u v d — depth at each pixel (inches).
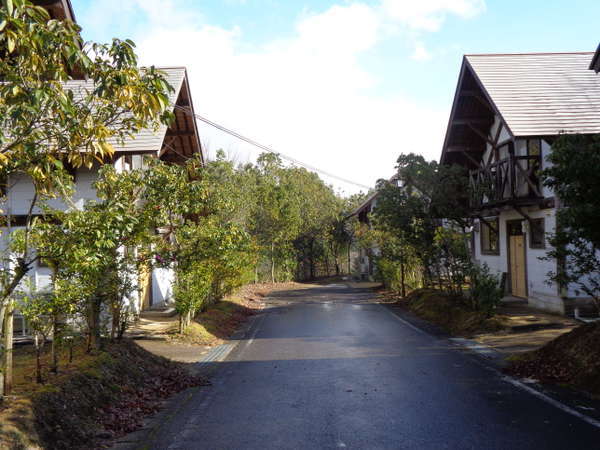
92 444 216.4
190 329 513.0
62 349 300.8
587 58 720.3
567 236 336.8
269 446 212.1
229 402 282.2
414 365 365.4
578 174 304.7
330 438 219.6
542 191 588.7
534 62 706.2
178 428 239.3
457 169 649.0
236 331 583.2
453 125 754.8
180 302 498.6
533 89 628.4
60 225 255.6
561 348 338.0
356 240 1660.9
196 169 447.8
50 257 234.2
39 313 244.5
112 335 354.0
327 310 770.2
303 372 353.1
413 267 881.5
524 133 540.1
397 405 265.7
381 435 221.3
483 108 737.0
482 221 746.2
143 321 594.2
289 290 1224.8
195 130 737.6
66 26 207.9
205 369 375.9
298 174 1756.9
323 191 1825.8
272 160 1622.8
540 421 232.5
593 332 325.1
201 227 469.7
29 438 192.4
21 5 167.8
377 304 844.0
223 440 221.1
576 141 327.3
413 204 674.2
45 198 262.8
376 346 449.4
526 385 299.4
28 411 204.4
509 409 252.7
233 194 855.7
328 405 269.6
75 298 264.4
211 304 695.7
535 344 411.5
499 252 737.6
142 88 224.8
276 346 467.2
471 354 400.2
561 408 251.6
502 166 650.8
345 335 519.2
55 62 211.8
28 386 233.8
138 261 379.2
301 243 1686.8
